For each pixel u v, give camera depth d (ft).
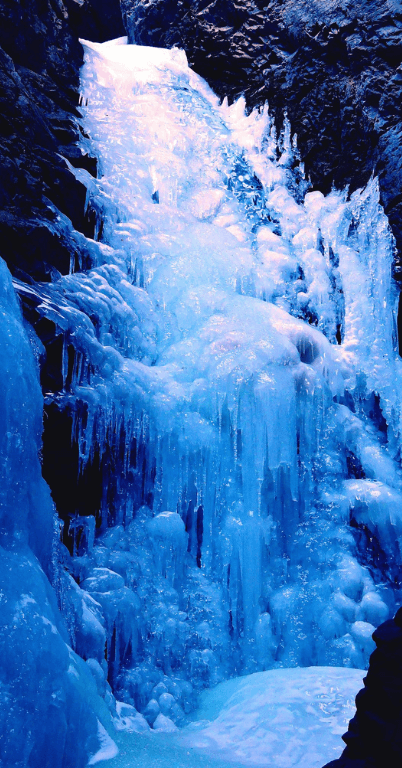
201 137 32.27
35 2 26.18
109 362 19.57
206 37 37.55
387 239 29.58
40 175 22.11
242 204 30.63
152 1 39.75
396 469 24.56
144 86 33.50
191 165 31.01
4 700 10.21
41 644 10.96
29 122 22.95
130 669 17.02
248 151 33.32
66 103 27.04
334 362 25.20
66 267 21.22
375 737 8.35
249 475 21.17
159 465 20.42
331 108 33.17
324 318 28.14
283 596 20.52
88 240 22.59
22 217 20.36
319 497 22.88
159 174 28.55
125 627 16.93
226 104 36.06
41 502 13.19
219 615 19.54
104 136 28.12
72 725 11.20
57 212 21.80
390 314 28.89
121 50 36.65
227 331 22.88
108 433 19.29
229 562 20.53
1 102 21.98
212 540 20.72
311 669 16.92
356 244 30.48
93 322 20.56
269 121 34.68
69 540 17.95
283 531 21.97
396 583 22.13
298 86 34.14
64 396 17.90
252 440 21.30
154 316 23.35
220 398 21.25
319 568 21.48
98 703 12.89
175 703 16.56
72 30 30.17
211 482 20.94
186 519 20.95
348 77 32.55
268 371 21.84
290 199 31.81
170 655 18.02
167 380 21.11
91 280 21.38
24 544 12.30
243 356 21.88
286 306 27.12
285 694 15.40
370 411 26.61
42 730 10.50
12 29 24.64
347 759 8.76
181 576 19.69
